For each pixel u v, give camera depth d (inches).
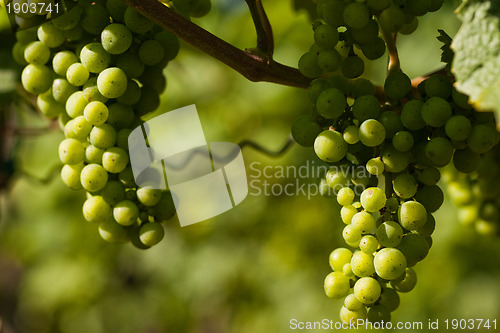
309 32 51.3
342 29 31.9
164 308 76.2
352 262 30.3
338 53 30.8
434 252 61.4
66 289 75.8
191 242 70.4
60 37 31.9
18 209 73.0
